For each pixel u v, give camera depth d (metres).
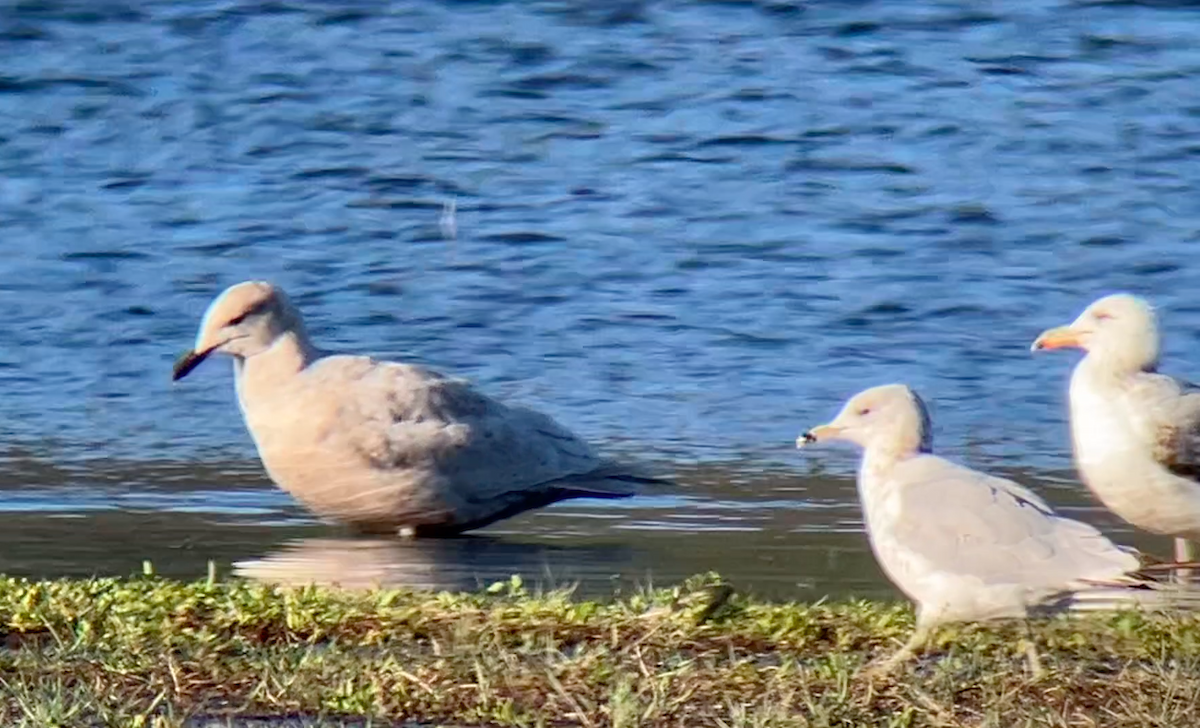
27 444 16.08
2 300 20.62
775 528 13.60
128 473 15.22
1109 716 9.34
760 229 22.81
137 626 10.27
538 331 19.88
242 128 26.56
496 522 14.14
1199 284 21.27
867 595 11.82
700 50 28.78
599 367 18.72
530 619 10.52
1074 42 28.78
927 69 28.05
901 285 21.00
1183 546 12.84
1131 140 25.61
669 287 21.02
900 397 10.78
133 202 24.03
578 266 21.67
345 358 13.95
